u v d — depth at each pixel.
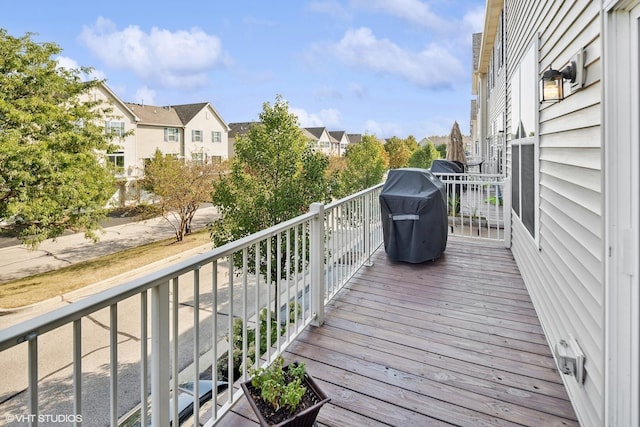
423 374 2.30
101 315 7.79
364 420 1.92
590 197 1.81
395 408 2.01
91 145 12.34
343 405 2.04
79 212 12.20
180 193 16.22
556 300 2.46
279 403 1.69
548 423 1.88
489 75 13.48
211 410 2.04
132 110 24.12
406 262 4.49
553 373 2.30
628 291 1.44
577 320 1.99
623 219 1.46
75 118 11.77
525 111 4.08
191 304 8.15
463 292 3.61
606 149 1.53
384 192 4.53
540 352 2.54
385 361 2.45
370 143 19.28
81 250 14.13
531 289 3.43
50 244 14.97
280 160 7.67
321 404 1.69
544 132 2.95
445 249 5.04
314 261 2.90
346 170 18.97
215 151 30.30
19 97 10.93
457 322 2.99
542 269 2.93
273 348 2.57
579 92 2.02
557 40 2.62
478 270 4.25
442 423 1.90
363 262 4.32
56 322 1.10
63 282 10.80
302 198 7.55
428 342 2.68
